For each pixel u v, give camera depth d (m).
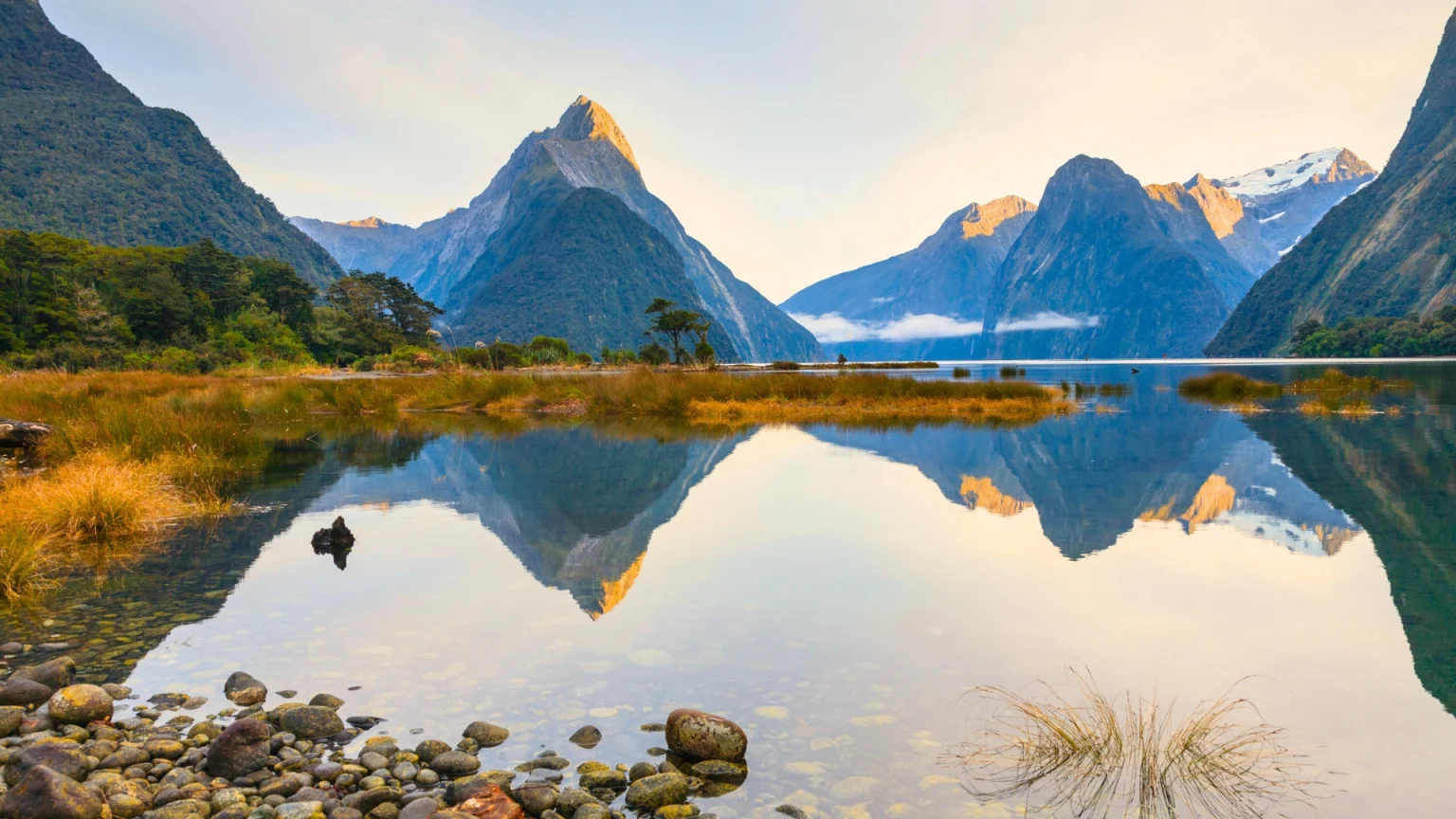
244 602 5.38
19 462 11.84
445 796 3.01
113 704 3.86
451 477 10.93
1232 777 3.01
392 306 124.31
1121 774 3.05
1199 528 7.38
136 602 5.39
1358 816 2.75
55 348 67.06
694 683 3.96
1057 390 32.41
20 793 2.86
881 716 3.58
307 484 10.34
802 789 3.01
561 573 6.03
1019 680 3.93
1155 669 4.04
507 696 3.86
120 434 11.88
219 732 3.59
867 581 5.71
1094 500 8.84
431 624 4.89
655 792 2.92
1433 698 3.67
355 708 3.78
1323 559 6.17
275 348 84.75
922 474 10.98
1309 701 3.65
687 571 6.05
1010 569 6.02
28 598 5.49
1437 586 5.41
